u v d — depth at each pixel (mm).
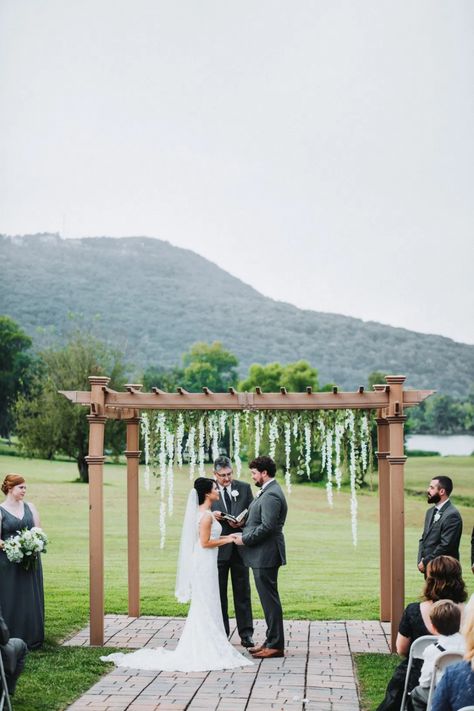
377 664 7414
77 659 7605
